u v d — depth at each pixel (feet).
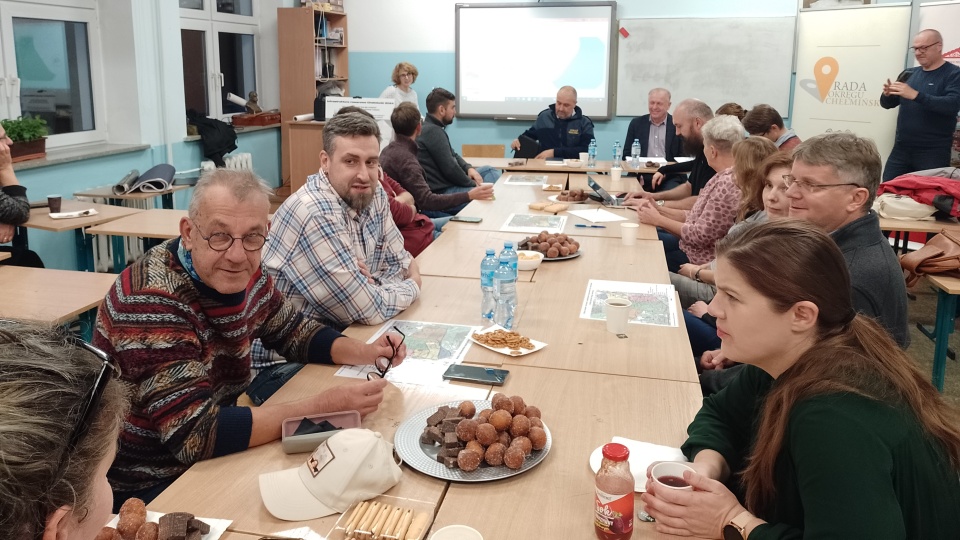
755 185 9.60
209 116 23.20
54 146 16.98
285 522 4.06
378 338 6.46
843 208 6.59
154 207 17.15
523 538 3.91
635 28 24.50
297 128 23.22
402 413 5.32
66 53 17.33
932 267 10.18
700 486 3.97
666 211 13.26
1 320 1.86
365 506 4.13
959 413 3.88
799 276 3.74
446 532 3.74
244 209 5.03
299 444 4.77
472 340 6.79
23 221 11.93
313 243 7.39
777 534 3.65
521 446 4.55
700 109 15.30
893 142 20.94
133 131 18.61
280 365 7.32
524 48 25.38
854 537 3.31
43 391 1.66
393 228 8.83
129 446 4.99
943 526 3.67
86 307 8.23
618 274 9.09
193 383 4.87
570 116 21.77
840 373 3.66
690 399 5.58
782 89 23.84
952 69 17.54
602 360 6.33
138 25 18.20
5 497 1.52
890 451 3.48
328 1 25.70
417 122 15.38
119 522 3.86
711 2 23.90
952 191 12.86
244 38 25.11
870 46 21.01
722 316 4.02
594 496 4.28
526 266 9.07
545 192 15.35
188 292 5.12
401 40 26.30
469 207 13.67
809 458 3.52
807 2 23.15
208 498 4.28
